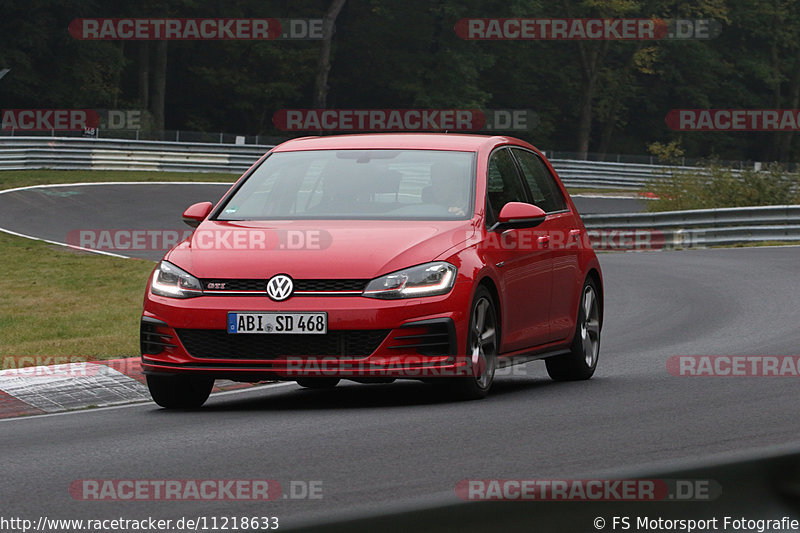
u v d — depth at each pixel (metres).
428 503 11.02
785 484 12.58
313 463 19.78
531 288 30.08
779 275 67.38
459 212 28.59
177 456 20.92
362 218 28.39
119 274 73.75
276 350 25.98
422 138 31.55
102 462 20.59
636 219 97.38
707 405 26.39
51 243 92.06
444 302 26.14
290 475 18.73
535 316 30.45
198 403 29.03
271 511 16.14
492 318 27.94
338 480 18.25
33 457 21.47
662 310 53.56
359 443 21.72
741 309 52.53
